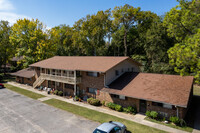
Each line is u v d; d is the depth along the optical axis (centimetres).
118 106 1761
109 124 1169
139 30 4491
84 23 4581
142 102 1692
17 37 4000
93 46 4816
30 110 1814
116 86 1922
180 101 1338
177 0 1667
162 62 3347
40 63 3175
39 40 4072
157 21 3569
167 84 1670
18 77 3784
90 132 1270
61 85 2706
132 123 1427
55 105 2005
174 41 3247
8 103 2089
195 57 1305
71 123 1451
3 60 4912
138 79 1956
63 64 2644
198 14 1514
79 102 2148
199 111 1717
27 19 3988
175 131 1262
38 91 2848
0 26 4775
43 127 1371
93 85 2159
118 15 4231
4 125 1412
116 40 4641
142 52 4388
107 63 2155
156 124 1403
